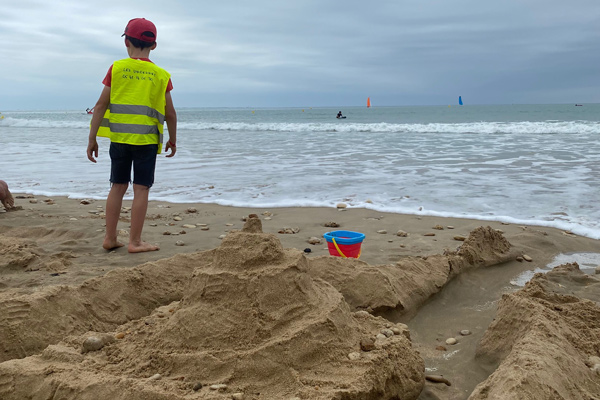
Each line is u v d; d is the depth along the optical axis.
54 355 2.41
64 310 2.91
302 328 2.36
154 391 2.06
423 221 5.95
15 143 16.73
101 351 2.49
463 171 9.41
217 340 2.35
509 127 20.77
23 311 2.78
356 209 6.64
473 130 20.67
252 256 2.57
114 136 4.64
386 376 2.27
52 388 2.16
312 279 2.91
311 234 5.43
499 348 2.81
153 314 2.96
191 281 2.60
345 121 35.41
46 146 15.62
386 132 21.34
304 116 48.91
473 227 5.65
